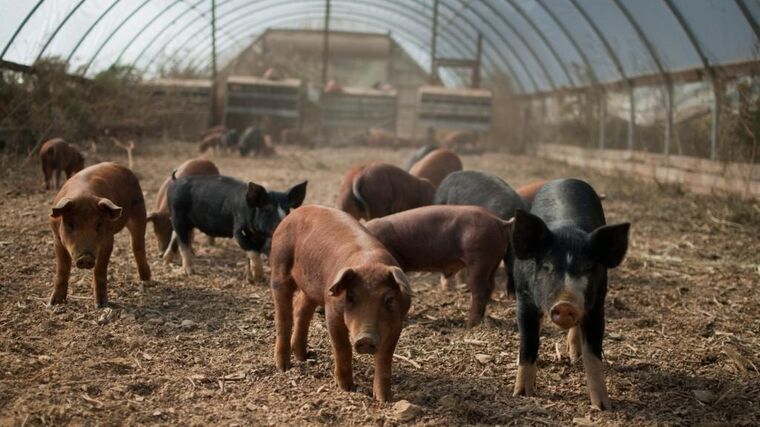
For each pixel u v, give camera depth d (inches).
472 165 908.6
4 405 189.2
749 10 500.7
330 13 1326.3
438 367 234.2
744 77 561.9
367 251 193.6
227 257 364.5
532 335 213.3
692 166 641.0
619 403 210.8
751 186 545.0
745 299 316.8
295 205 304.0
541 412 202.8
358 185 370.6
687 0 558.9
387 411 197.3
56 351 228.8
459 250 271.7
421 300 305.9
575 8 771.4
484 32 1120.2
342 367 207.5
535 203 249.9
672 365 241.0
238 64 1347.2
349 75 1462.8
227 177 329.1
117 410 191.9
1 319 252.5
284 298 223.8
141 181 597.9
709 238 443.5
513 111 1246.3
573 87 959.0
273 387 211.8
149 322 260.7
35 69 693.9
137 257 307.9
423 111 1148.5
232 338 250.1
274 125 1183.6
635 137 783.1
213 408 197.2
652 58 698.2
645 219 506.9
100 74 853.8
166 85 1040.2
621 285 335.9
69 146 519.2
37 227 389.1
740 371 235.9
